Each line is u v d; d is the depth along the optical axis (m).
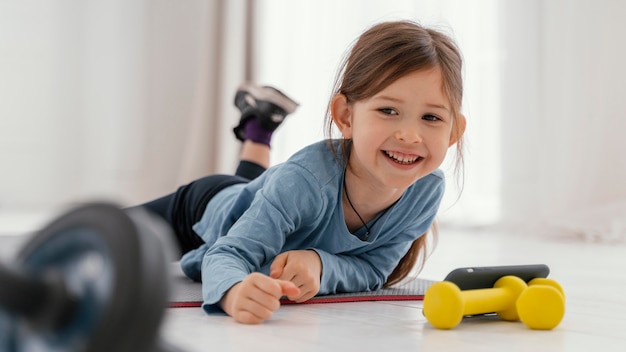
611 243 2.45
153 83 3.59
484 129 3.04
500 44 3.06
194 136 3.53
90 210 0.44
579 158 2.95
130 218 0.42
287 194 1.03
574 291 1.29
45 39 3.42
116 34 3.54
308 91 3.44
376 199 1.08
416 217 1.15
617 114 2.94
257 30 3.55
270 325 0.85
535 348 0.78
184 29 3.62
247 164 1.86
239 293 0.87
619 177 2.93
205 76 3.54
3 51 3.36
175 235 1.49
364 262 1.17
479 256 1.97
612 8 2.96
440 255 1.99
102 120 3.50
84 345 0.39
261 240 1.03
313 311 0.98
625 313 1.04
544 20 3.02
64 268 0.44
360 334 0.82
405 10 3.18
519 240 2.55
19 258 0.46
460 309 0.85
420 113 1.00
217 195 1.38
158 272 0.41
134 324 0.40
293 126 3.44
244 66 3.56
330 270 1.07
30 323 0.41
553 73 2.99
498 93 3.05
